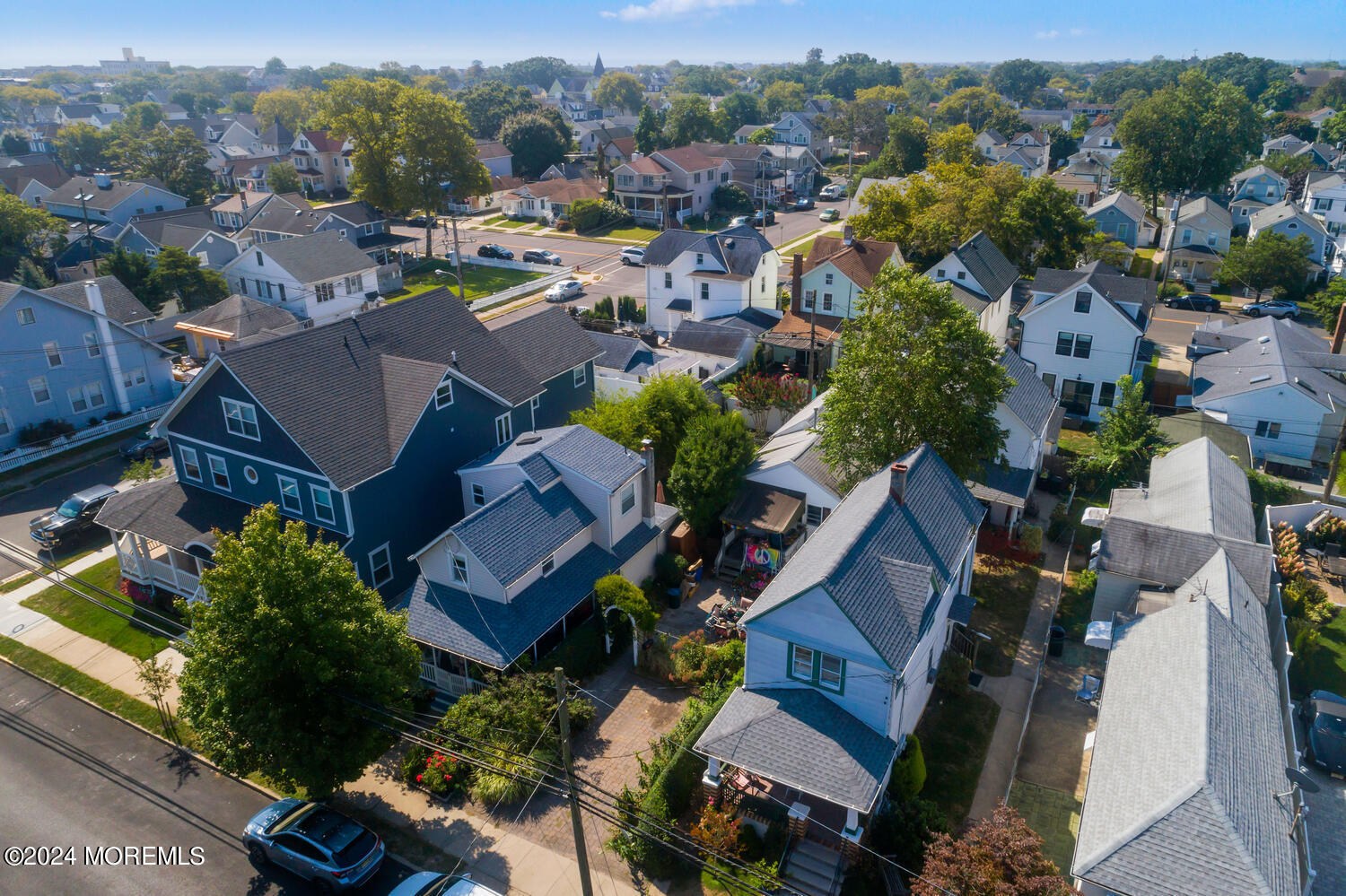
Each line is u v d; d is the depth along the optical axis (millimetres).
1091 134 149875
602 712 25531
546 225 103125
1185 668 21453
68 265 71688
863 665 20484
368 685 20250
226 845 21156
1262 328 50688
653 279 64500
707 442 33188
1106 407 48188
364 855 19609
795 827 20266
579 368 42156
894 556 22969
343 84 82500
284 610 19312
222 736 19781
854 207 105938
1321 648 28531
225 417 30156
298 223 79188
